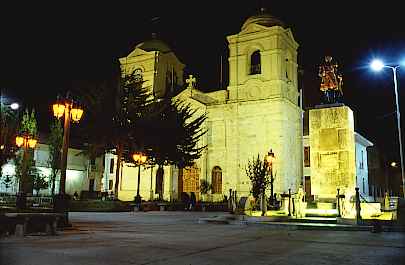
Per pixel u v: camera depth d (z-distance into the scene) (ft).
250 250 34.96
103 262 28.22
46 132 193.06
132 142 136.98
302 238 44.83
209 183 155.94
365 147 186.60
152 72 173.58
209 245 38.32
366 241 41.78
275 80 148.77
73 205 111.34
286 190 140.77
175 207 131.75
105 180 211.61
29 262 27.94
